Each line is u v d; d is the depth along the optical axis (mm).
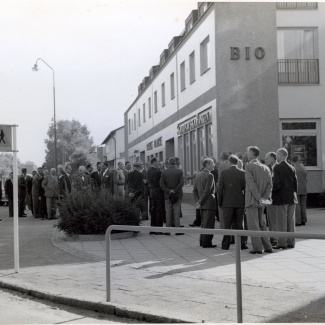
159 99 36469
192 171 27594
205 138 24047
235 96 21469
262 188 10477
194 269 5848
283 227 11016
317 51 22109
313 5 21984
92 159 94438
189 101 26984
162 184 13898
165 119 34156
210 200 11391
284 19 21859
